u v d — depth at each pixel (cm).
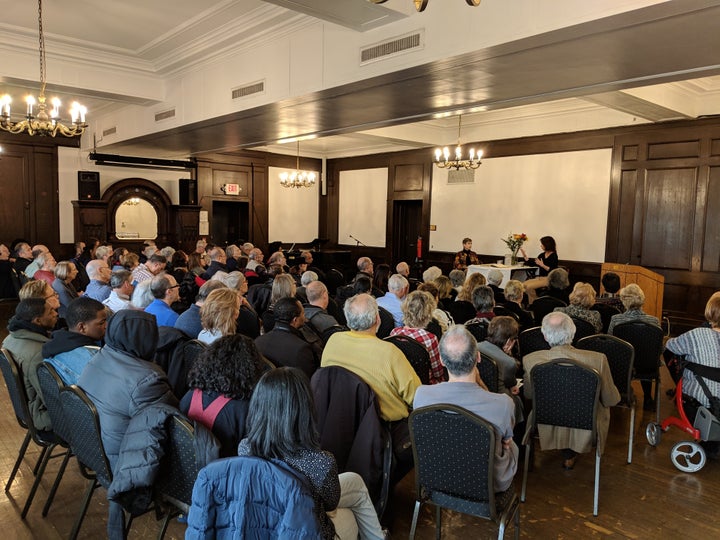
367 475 224
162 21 546
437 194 1114
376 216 1254
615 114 830
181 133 767
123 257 611
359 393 231
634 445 369
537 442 368
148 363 214
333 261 1229
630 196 823
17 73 614
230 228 1301
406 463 260
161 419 187
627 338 388
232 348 197
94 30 577
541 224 940
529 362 298
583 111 866
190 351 287
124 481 182
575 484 311
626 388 337
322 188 1371
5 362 258
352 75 467
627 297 405
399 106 557
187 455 187
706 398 319
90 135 1043
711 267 745
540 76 432
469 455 206
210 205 1204
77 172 1123
